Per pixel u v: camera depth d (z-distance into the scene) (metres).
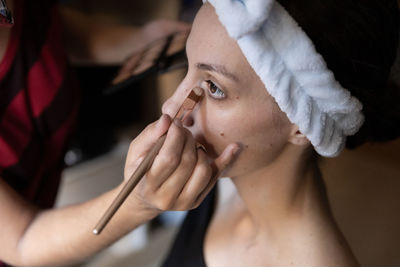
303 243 0.51
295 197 0.50
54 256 0.57
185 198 0.43
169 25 0.91
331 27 0.38
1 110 0.64
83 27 0.92
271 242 0.54
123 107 1.47
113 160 1.41
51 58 0.69
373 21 0.40
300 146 0.46
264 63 0.37
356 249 0.82
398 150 0.85
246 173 0.49
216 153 0.47
